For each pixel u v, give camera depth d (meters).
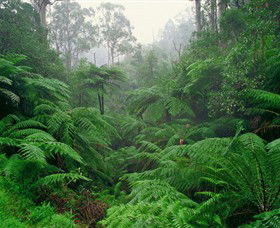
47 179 3.31
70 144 4.68
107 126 5.74
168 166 3.86
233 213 2.78
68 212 3.27
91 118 5.64
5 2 10.16
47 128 4.56
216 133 5.45
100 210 3.59
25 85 5.14
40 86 5.50
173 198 2.94
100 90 9.18
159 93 7.46
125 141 9.77
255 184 2.77
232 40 8.41
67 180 4.63
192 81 6.48
